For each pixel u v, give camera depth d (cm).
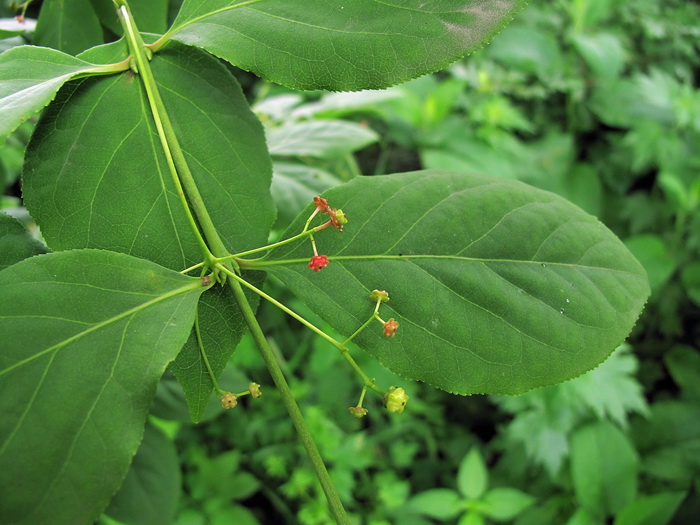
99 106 12
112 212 11
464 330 11
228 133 12
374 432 46
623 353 42
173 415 20
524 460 45
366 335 11
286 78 11
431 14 11
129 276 10
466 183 12
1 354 9
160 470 20
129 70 12
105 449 9
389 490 41
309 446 11
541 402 41
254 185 12
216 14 12
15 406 9
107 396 9
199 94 12
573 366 11
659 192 53
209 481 40
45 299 10
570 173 54
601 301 12
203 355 11
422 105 52
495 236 12
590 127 55
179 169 12
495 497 39
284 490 41
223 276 11
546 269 12
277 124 25
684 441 45
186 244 12
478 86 53
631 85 55
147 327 10
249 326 11
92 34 15
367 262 11
